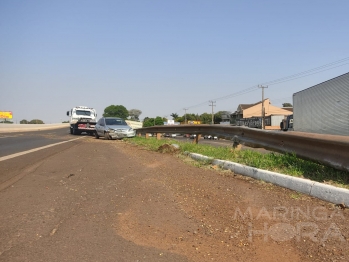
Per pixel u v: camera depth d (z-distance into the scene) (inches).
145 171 284.5
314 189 187.3
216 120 4242.1
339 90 673.0
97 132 839.7
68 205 181.5
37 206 178.9
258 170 238.4
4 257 118.7
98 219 159.9
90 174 270.2
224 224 154.4
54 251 124.2
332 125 704.4
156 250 127.2
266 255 123.5
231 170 275.1
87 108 1301.7
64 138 841.5
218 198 195.0
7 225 150.1
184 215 166.7
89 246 129.3
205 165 311.6
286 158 253.1
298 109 893.2
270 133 284.7
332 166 205.8
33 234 140.0
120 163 336.5
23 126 1679.4
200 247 130.4
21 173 273.1
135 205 182.5
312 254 122.4
